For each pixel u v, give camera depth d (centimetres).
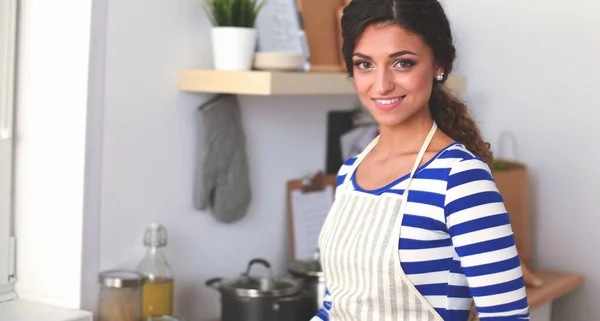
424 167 143
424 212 140
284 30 244
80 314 201
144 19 214
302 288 234
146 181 220
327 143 284
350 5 146
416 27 139
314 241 274
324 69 250
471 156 141
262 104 255
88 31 200
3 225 211
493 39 292
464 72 298
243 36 219
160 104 222
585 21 274
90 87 202
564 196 281
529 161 287
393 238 142
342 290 151
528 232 274
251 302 220
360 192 152
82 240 204
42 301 211
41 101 208
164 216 227
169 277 218
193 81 224
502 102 291
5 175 210
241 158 242
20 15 209
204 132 232
